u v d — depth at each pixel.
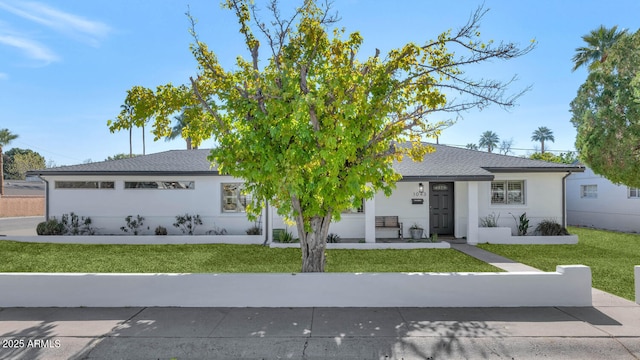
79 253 12.32
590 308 6.21
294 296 6.38
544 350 4.68
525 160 16.44
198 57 7.82
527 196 15.34
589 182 21.14
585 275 6.36
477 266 9.98
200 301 6.39
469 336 5.08
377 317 5.83
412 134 7.57
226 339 5.04
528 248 13.14
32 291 6.41
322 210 7.10
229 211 15.54
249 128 6.71
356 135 6.56
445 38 7.24
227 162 6.79
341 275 6.42
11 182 46.03
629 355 4.55
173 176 15.38
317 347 4.79
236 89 7.28
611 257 11.39
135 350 4.75
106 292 6.40
